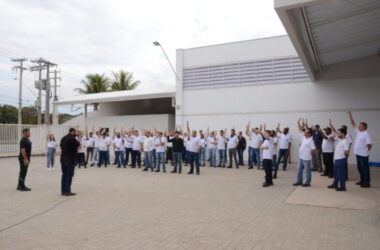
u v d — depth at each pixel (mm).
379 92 15016
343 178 8727
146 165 13922
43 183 10547
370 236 5070
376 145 14922
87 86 41125
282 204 7281
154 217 6242
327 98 16078
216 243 4770
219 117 19000
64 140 8500
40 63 34906
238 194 8469
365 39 12008
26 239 5012
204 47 19719
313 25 9891
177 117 20234
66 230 5457
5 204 7434
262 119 17672
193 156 12844
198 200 7758
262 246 4641
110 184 10195
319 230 5379
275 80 17422
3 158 20109
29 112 50844
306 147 9516
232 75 18734
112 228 5547
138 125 22531
